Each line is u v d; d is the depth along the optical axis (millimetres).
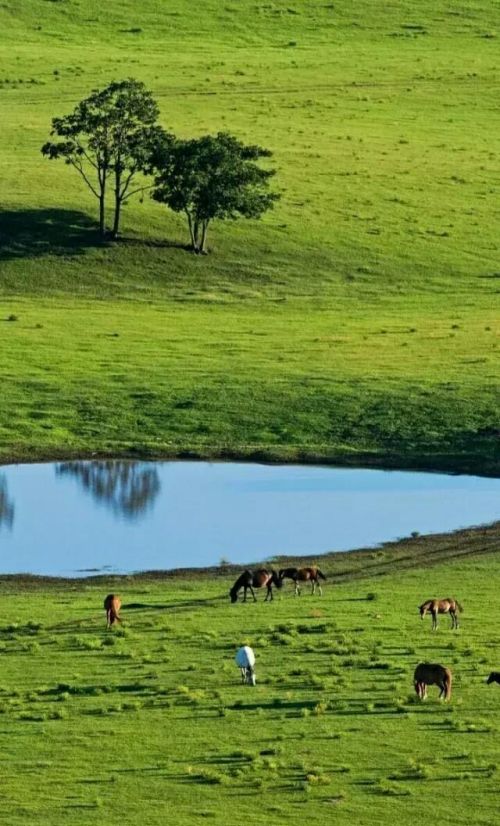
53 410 105312
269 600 67625
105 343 121688
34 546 78250
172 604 66875
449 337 125562
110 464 97562
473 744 48781
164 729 50094
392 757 47750
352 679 55219
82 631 62156
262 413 105750
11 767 46844
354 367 115938
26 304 133875
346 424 104062
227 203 144750
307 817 43250
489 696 53312
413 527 82312
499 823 43000
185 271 143875
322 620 63406
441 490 91625
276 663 57344
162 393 108938
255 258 147875
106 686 54344
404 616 64250
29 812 43469
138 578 72188
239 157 147500
